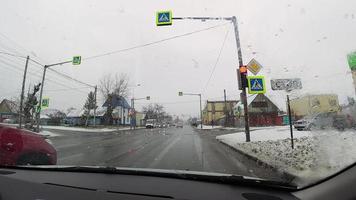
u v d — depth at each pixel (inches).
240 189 137.2
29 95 1668.3
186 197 125.6
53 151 295.6
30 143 273.3
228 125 2421.3
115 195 129.2
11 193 135.9
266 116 2247.8
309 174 217.0
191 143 739.4
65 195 131.5
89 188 140.6
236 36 663.8
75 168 178.1
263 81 628.7
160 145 680.4
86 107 2576.3
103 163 380.5
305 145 446.3
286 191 133.5
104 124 2687.0
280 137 680.4
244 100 637.3
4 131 257.8
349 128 271.4
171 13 656.4
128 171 167.6
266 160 351.9
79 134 1314.0
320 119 282.0
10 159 251.9
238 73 650.8
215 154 484.1
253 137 745.6
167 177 158.7
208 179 149.5
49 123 2566.4
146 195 128.6
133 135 1216.8
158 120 4488.2
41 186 145.4
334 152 229.6
